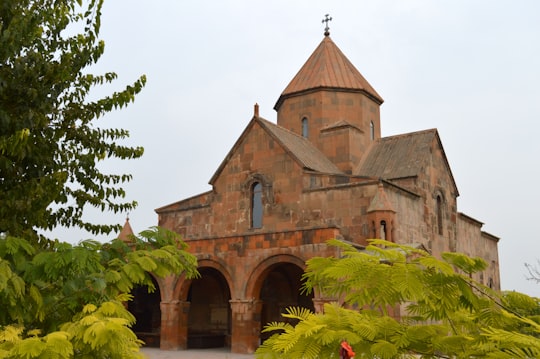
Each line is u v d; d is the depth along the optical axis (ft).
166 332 77.20
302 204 82.79
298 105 103.96
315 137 100.83
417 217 87.45
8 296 18.08
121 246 24.04
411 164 92.73
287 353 13.34
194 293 94.63
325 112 101.30
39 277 19.67
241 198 88.28
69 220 33.71
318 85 101.86
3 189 29.66
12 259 20.04
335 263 13.93
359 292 13.52
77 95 33.47
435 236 92.79
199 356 68.90
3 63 29.35
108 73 34.86
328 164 94.73
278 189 85.20
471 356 13.21
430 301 13.28
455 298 13.48
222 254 74.08
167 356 69.21
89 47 33.01
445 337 13.61
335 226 66.18
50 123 32.01
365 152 101.19
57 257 19.42
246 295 71.05
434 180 96.02
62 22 32.22
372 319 14.78
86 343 17.47
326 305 15.17
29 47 30.73
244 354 69.31
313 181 82.89
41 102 30.07
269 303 88.07
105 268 22.56
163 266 22.99
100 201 34.37
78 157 33.22
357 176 80.94
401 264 13.25
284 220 83.66
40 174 30.63
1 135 28.19
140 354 20.70
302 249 67.36
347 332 13.14
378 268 13.07
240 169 89.51
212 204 90.99
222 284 92.17
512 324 13.79
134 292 97.71
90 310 18.79
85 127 33.76
